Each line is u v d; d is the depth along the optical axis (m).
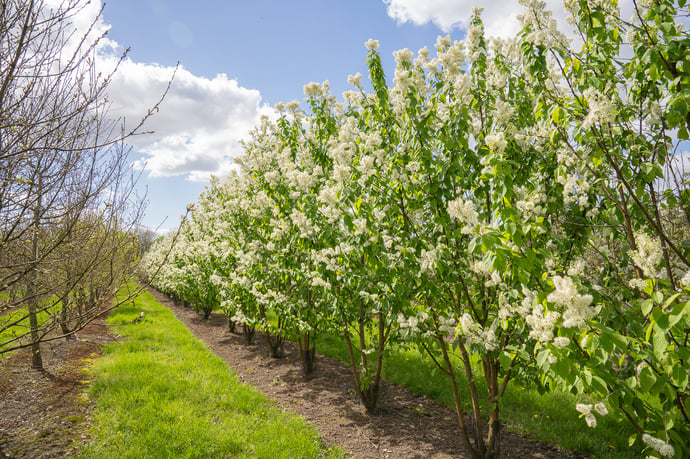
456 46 3.73
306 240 5.10
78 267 3.28
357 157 4.59
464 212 2.51
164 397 5.21
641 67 2.48
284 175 5.84
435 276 3.64
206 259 10.67
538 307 2.14
